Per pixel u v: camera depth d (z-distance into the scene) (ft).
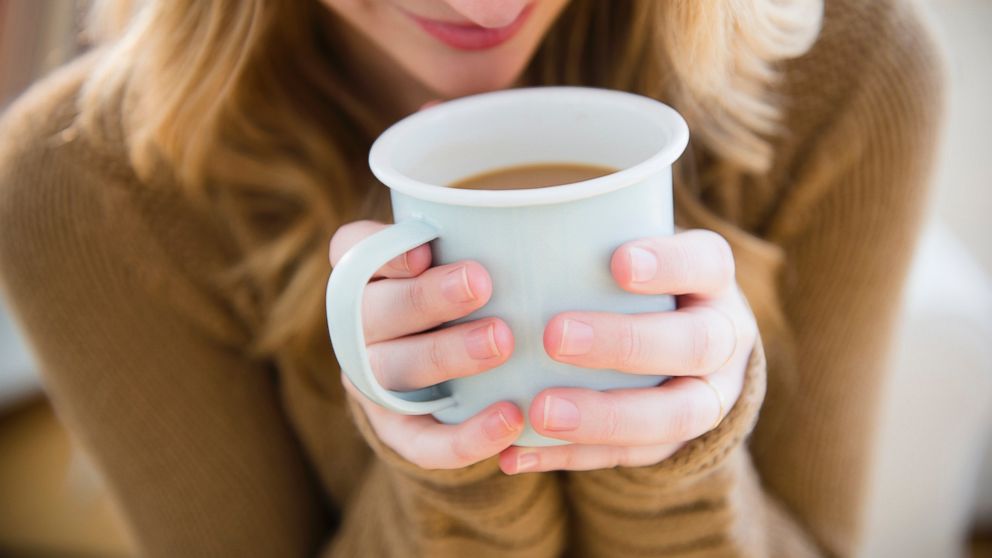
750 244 2.09
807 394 2.26
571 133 1.61
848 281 2.19
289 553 2.37
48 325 2.14
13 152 2.13
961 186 4.10
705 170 2.10
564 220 1.38
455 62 1.74
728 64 1.92
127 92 2.08
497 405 1.46
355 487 2.45
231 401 2.26
